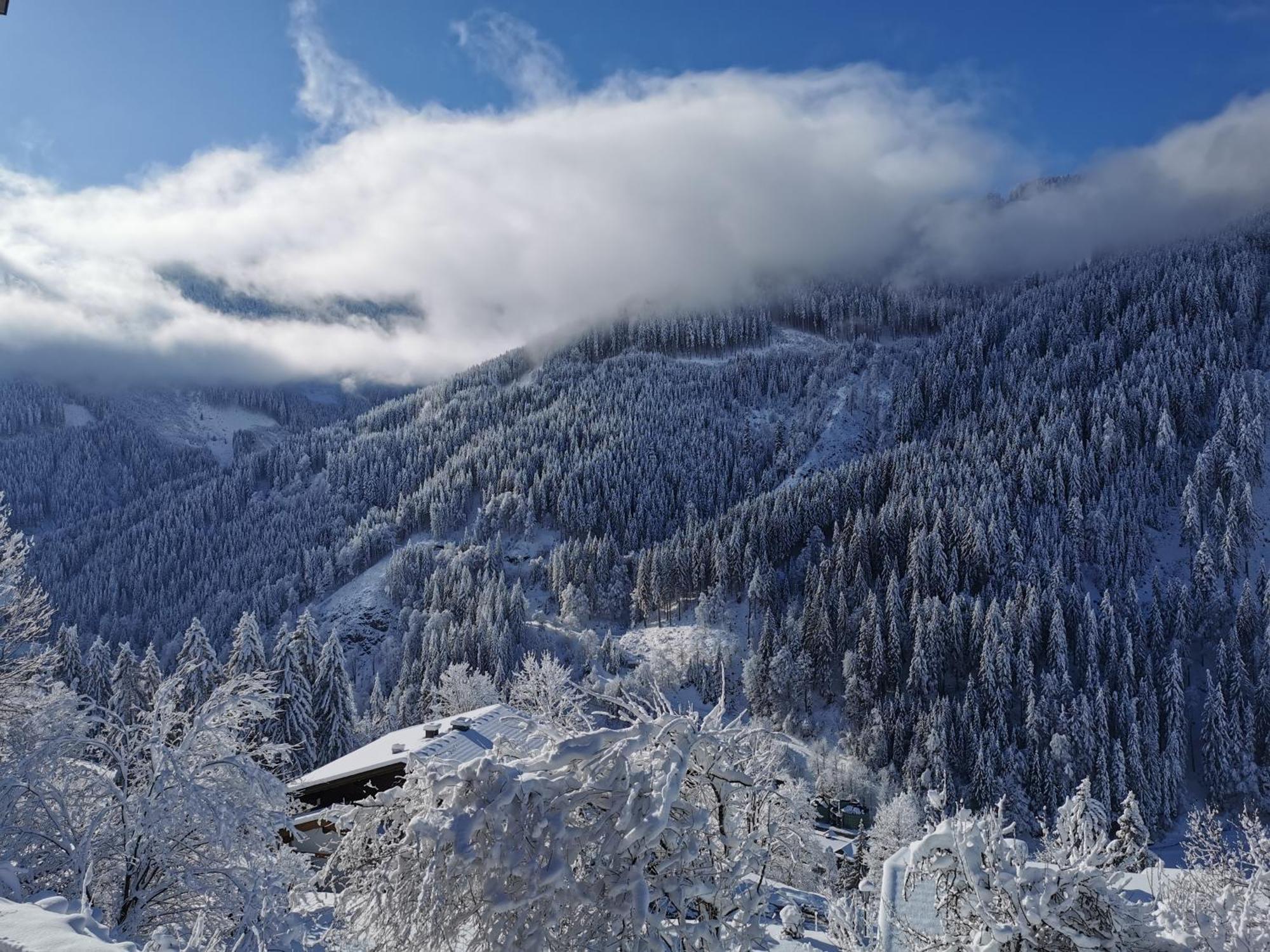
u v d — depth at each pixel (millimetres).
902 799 51938
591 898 9133
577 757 9734
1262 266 197625
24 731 17656
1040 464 125000
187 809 16578
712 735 11180
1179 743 81750
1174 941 11305
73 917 7742
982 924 11703
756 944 10969
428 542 161500
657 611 121688
